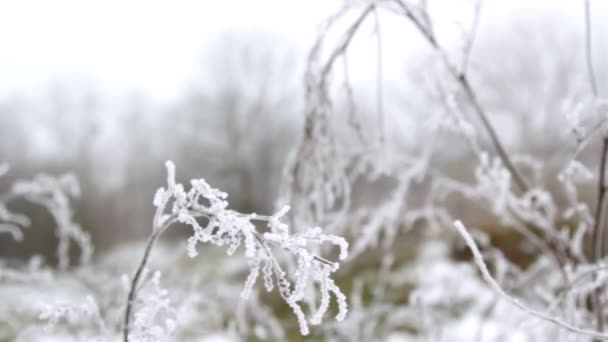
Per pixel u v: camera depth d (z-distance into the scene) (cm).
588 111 184
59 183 279
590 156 241
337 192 201
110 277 290
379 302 316
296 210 204
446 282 315
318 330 280
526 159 244
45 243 1045
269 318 290
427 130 256
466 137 207
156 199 93
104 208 1599
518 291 263
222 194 91
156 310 109
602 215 193
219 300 302
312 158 197
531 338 234
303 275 85
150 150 2156
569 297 175
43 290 260
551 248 224
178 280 312
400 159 246
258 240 89
